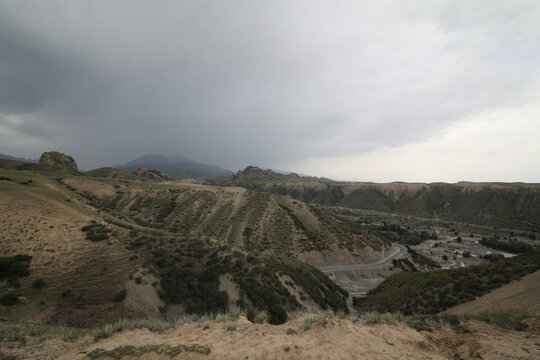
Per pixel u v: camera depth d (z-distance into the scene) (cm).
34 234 3091
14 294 2220
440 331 949
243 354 707
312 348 744
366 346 770
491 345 791
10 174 6831
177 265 3291
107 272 2803
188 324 1059
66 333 993
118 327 988
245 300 2981
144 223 8262
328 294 4219
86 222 3819
